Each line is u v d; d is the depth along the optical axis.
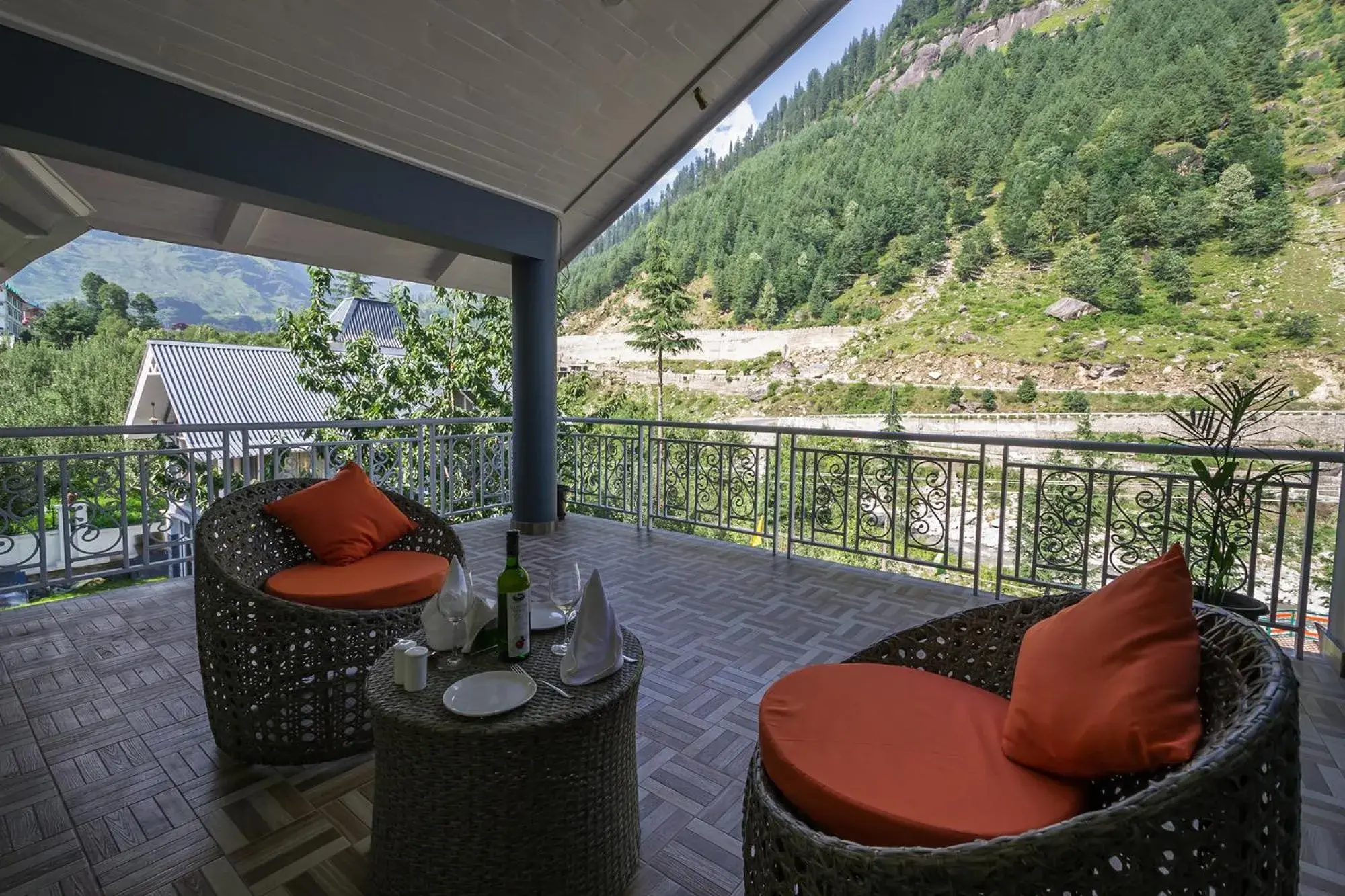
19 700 2.27
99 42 2.46
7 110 2.30
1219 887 0.78
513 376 4.82
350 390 11.48
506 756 1.25
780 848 1.01
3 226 3.55
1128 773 1.01
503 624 1.55
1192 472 2.85
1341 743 2.07
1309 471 2.62
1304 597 2.70
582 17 3.08
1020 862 0.78
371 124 3.28
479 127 3.58
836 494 4.06
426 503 5.17
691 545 4.53
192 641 2.81
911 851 0.84
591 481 5.59
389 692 1.37
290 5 2.59
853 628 2.99
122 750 1.96
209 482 3.98
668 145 4.19
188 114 2.74
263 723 1.85
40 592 3.42
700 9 3.22
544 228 4.55
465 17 2.90
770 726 1.23
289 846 1.55
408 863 1.30
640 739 2.04
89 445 15.28
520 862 1.29
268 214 4.11
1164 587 1.09
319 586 2.10
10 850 1.52
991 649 1.53
